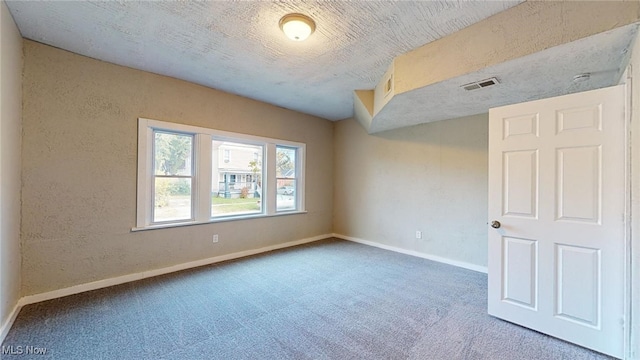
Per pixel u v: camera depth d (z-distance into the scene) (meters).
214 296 2.76
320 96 4.07
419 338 2.07
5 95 2.01
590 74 2.21
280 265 3.77
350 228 5.34
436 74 2.41
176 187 3.56
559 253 2.06
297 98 4.20
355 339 2.05
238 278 3.26
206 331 2.14
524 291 2.21
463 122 3.79
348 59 2.82
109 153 2.97
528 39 1.90
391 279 3.28
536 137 2.15
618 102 1.83
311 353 1.88
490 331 2.16
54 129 2.66
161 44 2.57
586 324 1.95
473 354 1.89
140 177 3.17
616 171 1.84
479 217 3.65
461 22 2.14
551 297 2.09
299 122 5.00
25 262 2.51
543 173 2.12
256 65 3.00
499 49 2.03
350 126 5.37
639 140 1.62
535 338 2.07
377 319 2.34
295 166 5.11
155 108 3.29
